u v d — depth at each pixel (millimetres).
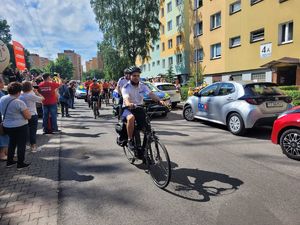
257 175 4449
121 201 3641
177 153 5844
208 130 8383
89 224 3100
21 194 3906
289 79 17422
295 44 16578
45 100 8047
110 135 7945
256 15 19625
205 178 4371
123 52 32781
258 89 7398
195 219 3137
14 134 4895
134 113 4566
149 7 31641
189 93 17000
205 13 26922
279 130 5516
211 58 26312
